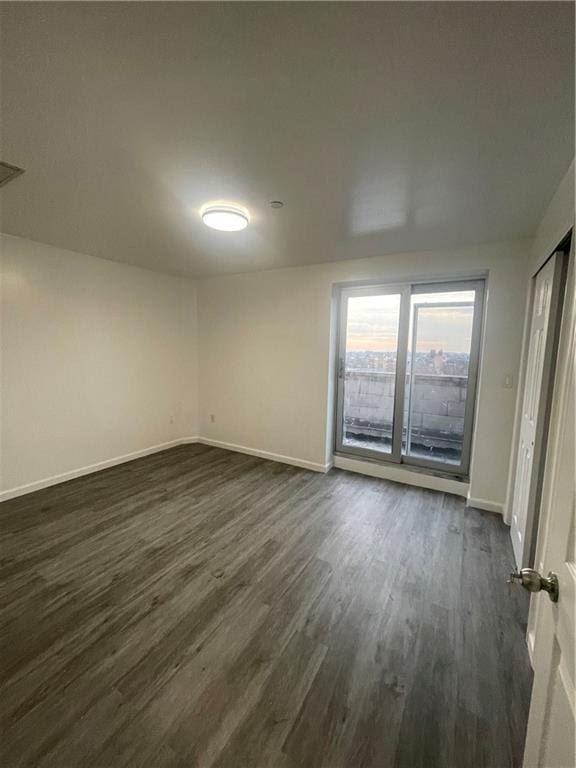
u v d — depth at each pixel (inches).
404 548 92.0
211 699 51.6
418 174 66.6
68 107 49.1
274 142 57.1
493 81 43.1
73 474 134.6
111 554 87.4
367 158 61.4
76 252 128.9
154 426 167.2
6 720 48.1
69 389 131.1
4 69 41.9
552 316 71.2
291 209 83.6
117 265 143.9
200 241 111.5
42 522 102.1
